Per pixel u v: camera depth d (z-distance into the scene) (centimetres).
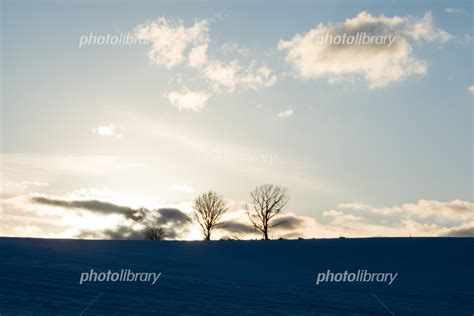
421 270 4122
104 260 3684
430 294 3039
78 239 5294
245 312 2145
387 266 4322
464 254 4812
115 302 2225
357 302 2623
